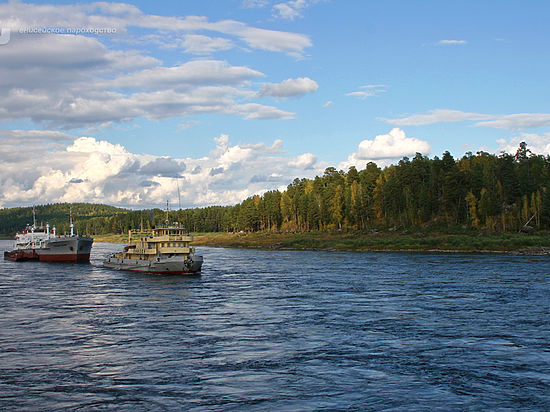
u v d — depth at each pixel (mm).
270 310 53281
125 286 75875
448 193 182250
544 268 92750
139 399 27625
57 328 44969
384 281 76938
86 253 130000
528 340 39500
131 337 41375
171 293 67250
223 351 36938
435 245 156250
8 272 102062
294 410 26062
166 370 32562
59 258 131000
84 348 38000
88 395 28234
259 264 116375
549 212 159250
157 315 51094
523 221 164500
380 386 29438
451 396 27875
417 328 43906
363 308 53781
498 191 178125
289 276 87438
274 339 40375
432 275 83812
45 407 26547
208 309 54312
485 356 35312
